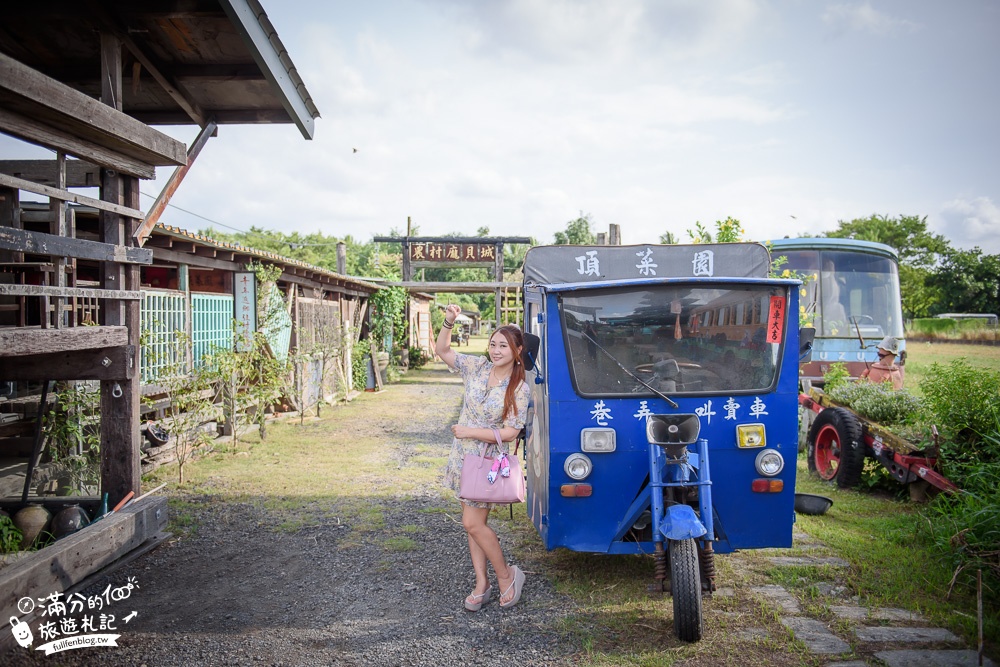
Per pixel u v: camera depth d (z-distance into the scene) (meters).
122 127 4.54
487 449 3.86
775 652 3.46
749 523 4.08
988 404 5.35
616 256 5.33
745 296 4.09
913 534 5.08
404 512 6.08
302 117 6.29
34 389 6.78
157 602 4.15
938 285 43.03
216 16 4.96
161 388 7.59
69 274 6.48
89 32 5.39
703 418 3.99
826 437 7.25
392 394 15.56
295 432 10.21
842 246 10.47
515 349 3.81
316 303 13.23
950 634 3.62
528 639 3.65
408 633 3.74
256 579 4.54
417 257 17.23
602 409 3.96
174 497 6.48
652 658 3.40
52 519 5.12
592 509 4.01
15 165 6.41
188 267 9.04
